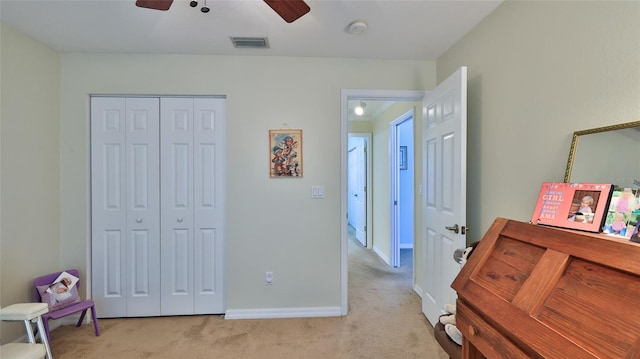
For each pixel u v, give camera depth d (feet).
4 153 6.74
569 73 4.55
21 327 6.97
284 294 8.66
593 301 2.44
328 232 8.73
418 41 7.68
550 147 4.88
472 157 7.09
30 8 6.10
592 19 4.20
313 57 8.65
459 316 3.86
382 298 9.91
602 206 3.26
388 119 13.88
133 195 8.57
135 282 8.61
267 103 8.59
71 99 8.29
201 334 7.65
